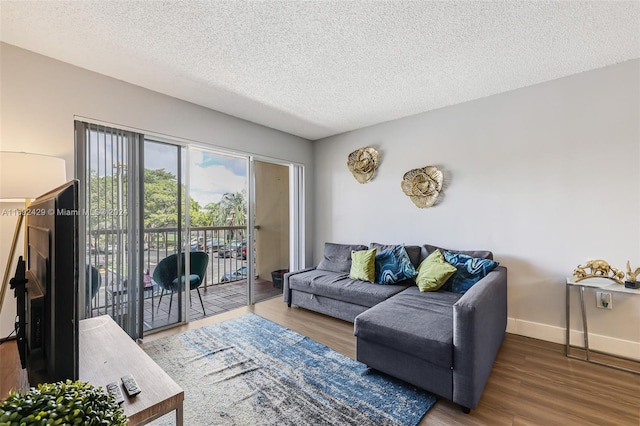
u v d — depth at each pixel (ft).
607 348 7.36
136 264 8.45
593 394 5.76
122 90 8.18
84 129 7.62
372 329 6.29
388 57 7.04
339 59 7.13
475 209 9.55
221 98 9.43
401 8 5.35
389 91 8.96
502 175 9.02
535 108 8.45
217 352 7.51
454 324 5.30
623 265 7.23
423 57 7.05
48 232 2.68
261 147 12.16
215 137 10.44
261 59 7.13
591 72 7.64
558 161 8.10
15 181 4.83
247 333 8.77
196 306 11.67
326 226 14.10
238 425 4.90
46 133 6.93
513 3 5.24
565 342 7.91
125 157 8.32
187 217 9.75
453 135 10.02
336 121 11.74
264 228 13.01
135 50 6.72
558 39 6.31
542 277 8.32
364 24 5.81
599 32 6.07
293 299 11.12
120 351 4.15
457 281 8.48
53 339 2.48
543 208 8.32
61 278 2.50
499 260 9.07
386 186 11.82
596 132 7.57
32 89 6.75
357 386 6.04
